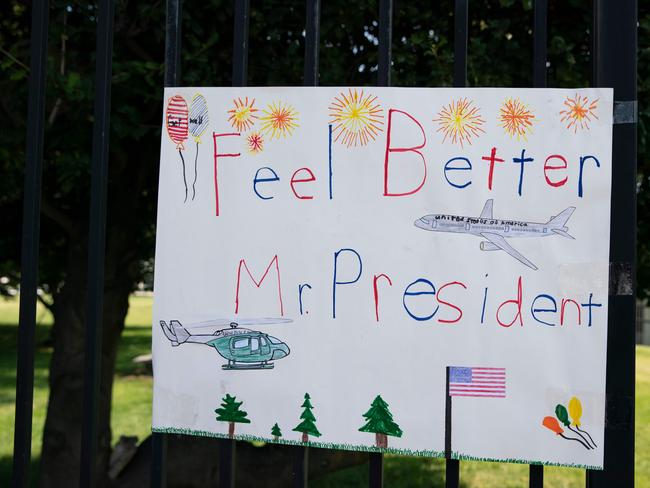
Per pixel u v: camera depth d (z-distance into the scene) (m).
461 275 1.70
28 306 1.86
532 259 1.68
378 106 1.75
